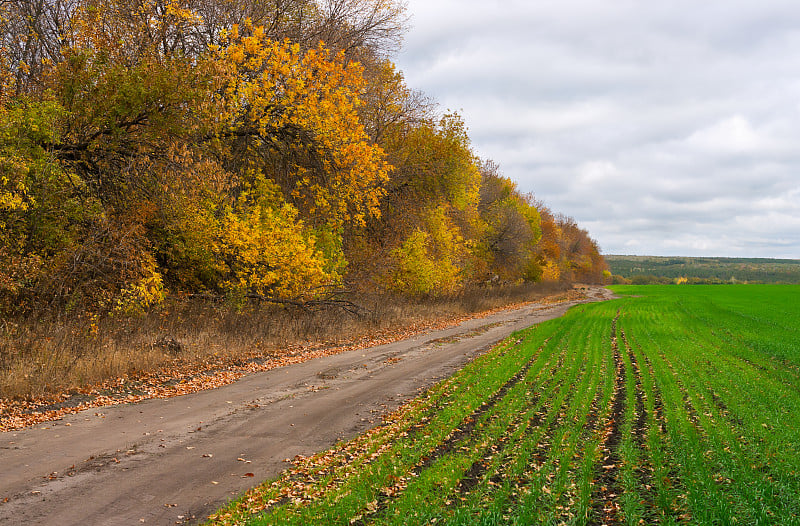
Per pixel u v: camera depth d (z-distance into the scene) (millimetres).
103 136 19375
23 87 20844
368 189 29125
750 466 8344
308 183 26359
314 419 11422
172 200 19891
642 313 41656
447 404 12766
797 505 6875
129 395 12734
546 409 12312
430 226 39062
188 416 11289
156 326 18625
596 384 15062
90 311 17562
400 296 36375
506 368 17406
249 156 26141
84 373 13328
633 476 8133
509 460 8852
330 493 7414
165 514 6762
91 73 18375
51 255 17797
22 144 16438
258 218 22328
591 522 6695
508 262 61344
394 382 15328
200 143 22094
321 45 24516
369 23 32812
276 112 24641
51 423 10398
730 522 6441
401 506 6969
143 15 21453
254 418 11344
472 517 6703
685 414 11680
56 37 23312
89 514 6652
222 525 6434
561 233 103188
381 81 34438
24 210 16031
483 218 56562
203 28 25656
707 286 118875
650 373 16750
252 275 22203
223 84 20656
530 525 6523
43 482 7562
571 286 105375
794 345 23094
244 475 8180
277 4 26938
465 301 43500
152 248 21031
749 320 35844
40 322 15805
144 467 8312
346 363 18062
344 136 24781
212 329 19625
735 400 12992
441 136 37281
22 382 12055
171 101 18891
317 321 24156
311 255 24031
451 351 21344
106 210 19406
